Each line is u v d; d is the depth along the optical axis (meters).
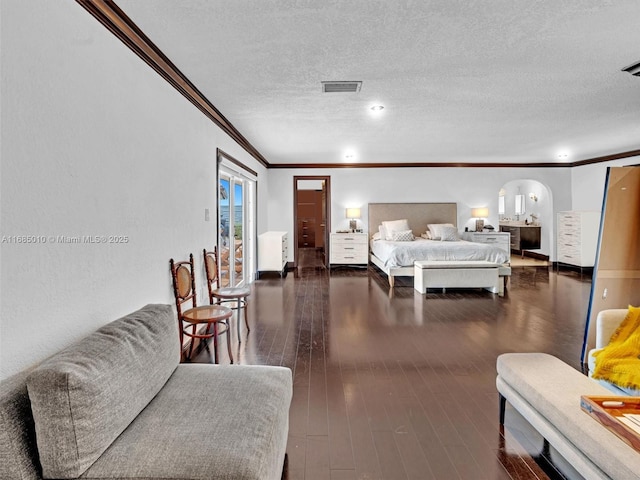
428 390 2.57
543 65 2.89
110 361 1.40
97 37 1.95
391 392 2.54
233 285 5.47
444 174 8.38
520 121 4.64
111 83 2.09
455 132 5.22
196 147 3.58
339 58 2.73
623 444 1.38
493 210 8.41
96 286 1.93
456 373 2.84
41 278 1.53
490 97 3.67
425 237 8.17
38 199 1.52
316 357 3.17
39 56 1.53
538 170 8.42
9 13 1.37
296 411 2.30
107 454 1.26
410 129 5.01
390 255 6.30
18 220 1.41
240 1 1.99
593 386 1.81
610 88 3.43
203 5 2.03
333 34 2.37
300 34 2.37
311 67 2.89
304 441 1.99
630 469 1.28
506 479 1.71
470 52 2.65
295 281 6.82
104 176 2.01
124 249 2.23
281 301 5.25
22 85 1.43
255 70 2.94
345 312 4.64
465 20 2.21
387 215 8.38
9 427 1.13
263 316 4.47
